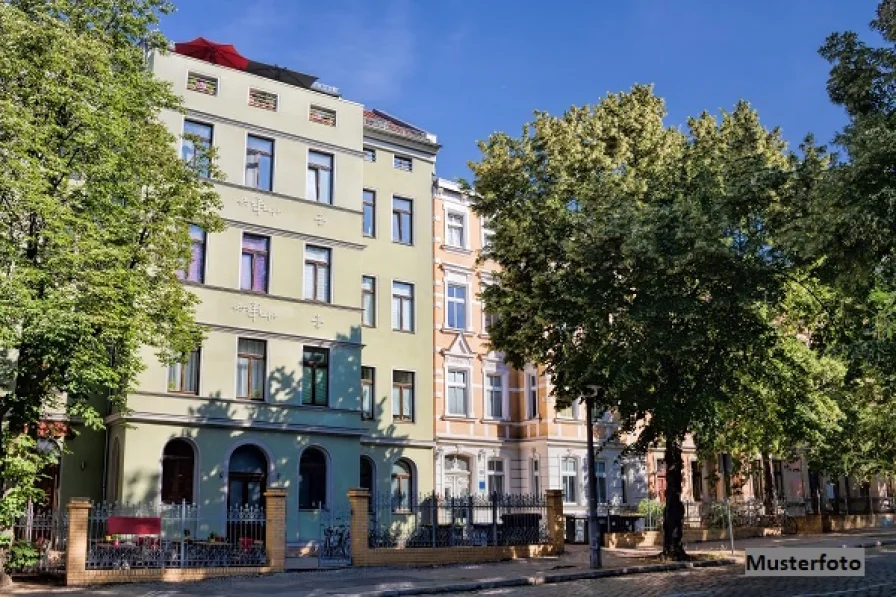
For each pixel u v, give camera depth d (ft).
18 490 59.16
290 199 96.78
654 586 58.80
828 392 91.20
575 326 70.90
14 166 56.75
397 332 111.45
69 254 58.03
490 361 122.52
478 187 83.56
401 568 73.46
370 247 110.83
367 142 112.88
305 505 92.89
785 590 53.26
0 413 61.57
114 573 62.34
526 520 86.53
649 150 82.53
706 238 61.82
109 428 86.94
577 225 71.10
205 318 88.74
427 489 109.91
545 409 119.65
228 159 93.66
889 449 108.78
